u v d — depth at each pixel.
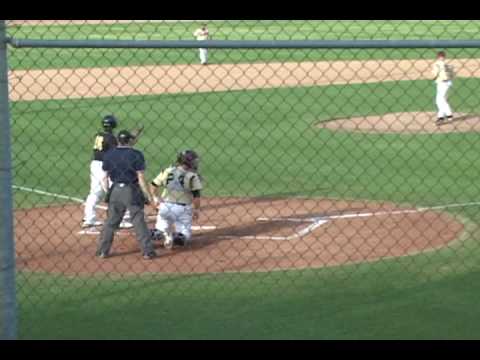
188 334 27.67
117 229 38.34
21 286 32.62
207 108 78.19
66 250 37.66
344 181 51.44
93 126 69.94
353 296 31.41
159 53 118.44
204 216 43.34
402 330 27.91
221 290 32.19
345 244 38.06
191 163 37.75
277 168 55.22
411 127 68.94
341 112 75.88
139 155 36.06
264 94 85.06
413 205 45.25
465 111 76.69
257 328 28.22
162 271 34.62
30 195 48.25
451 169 53.94
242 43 19.39
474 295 31.36
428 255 36.31
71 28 134.38
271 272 34.31
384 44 19.61
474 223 41.41
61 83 90.06
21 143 62.78
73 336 27.44
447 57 110.81
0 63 18.92
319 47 19.53
